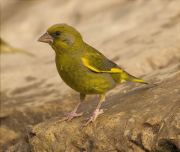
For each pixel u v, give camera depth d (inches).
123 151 281.3
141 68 546.0
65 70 331.6
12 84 594.9
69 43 332.2
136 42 657.0
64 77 335.9
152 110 298.8
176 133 262.7
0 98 535.8
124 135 286.4
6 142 431.8
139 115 297.4
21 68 682.2
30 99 508.4
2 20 1318.9
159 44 606.5
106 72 339.9
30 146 329.7
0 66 760.3
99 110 330.0
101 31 856.3
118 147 285.3
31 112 454.3
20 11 1336.1
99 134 301.0
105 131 300.4
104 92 343.3
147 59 560.4
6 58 821.9
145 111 302.0
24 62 767.1
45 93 529.3
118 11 966.4
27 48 932.6
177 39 608.4
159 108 298.2
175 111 282.4
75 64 328.2
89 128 311.0
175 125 267.4
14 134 438.9
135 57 572.1
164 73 418.6
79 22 1032.2
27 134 340.5
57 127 329.4
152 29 703.7
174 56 557.3
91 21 986.1
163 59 556.1
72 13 1100.5
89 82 331.0
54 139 322.3
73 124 325.1
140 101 334.6
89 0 1120.8
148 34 679.7
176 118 271.6
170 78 382.3
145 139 275.1
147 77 434.6
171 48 572.7
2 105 495.2
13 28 1160.2
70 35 332.8
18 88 573.0
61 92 518.3
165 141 264.7
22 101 504.4
